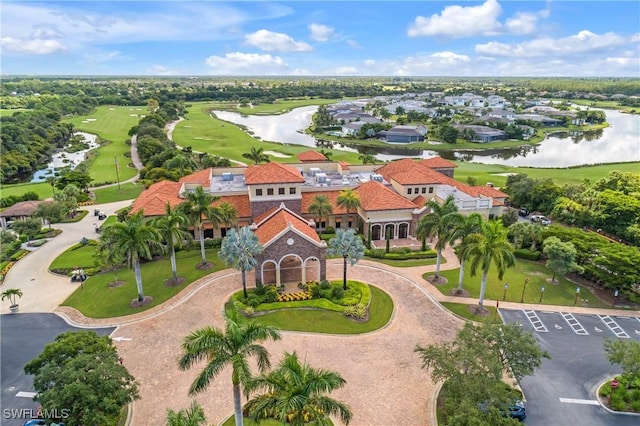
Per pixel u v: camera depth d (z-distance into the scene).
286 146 179.38
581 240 60.97
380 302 52.94
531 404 37.00
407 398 37.00
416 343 44.91
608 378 40.41
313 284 54.81
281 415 24.08
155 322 48.56
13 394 38.09
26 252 70.12
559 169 138.00
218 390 38.09
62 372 30.08
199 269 61.53
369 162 131.12
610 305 53.75
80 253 69.56
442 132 199.50
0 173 121.38
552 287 58.03
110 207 96.31
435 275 60.00
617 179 92.00
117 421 34.12
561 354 43.88
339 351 43.47
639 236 71.31
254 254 50.25
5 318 50.22
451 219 53.16
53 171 139.50
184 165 109.50
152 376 39.56
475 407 29.36
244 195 74.06
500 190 102.94
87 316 50.31
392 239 72.50
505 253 47.75
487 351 33.44
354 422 34.34
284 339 45.41
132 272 61.47
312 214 72.56
